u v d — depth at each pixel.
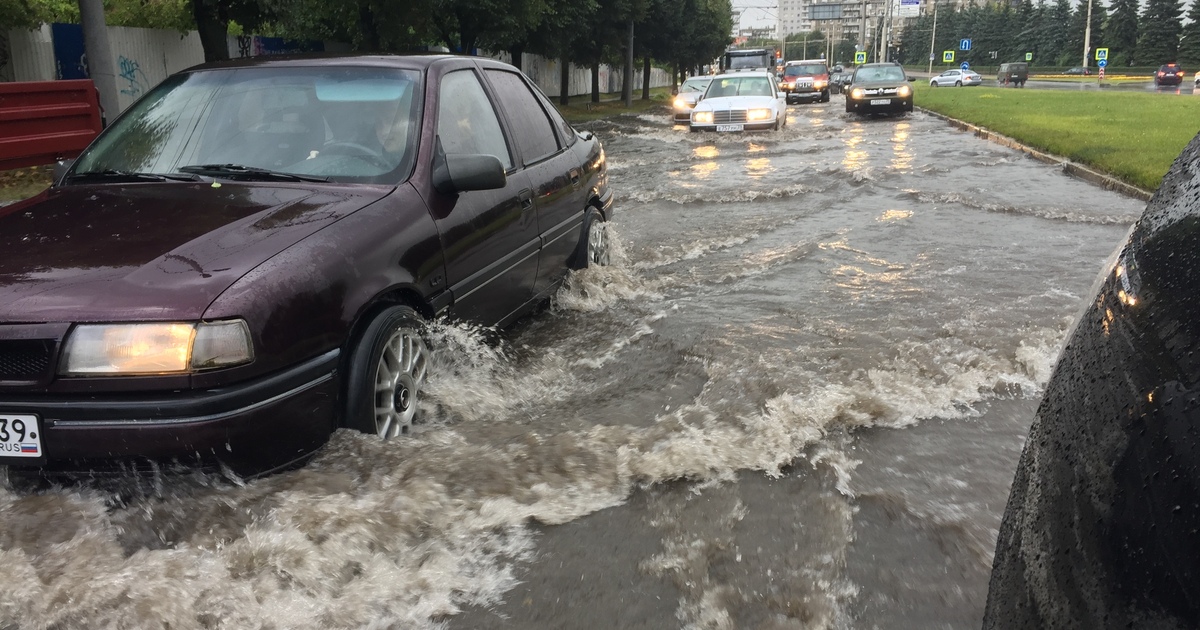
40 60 16.77
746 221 8.75
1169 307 1.21
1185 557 0.98
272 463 2.79
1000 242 7.38
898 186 10.93
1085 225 8.16
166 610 2.34
